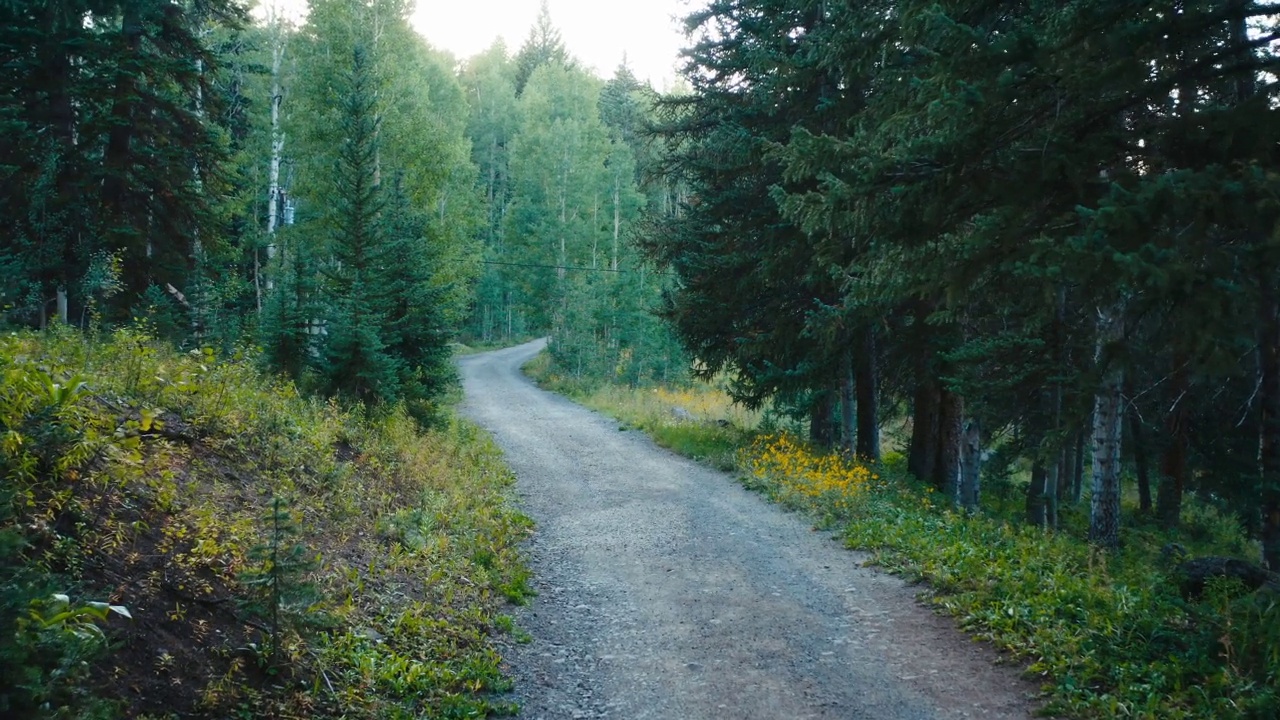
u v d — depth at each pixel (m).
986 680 6.90
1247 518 18.88
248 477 8.86
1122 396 12.85
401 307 17.73
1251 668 6.20
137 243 16.91
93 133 16.62
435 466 14.24
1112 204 5.72
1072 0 6.97
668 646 7.99
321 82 28.23
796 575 10.24
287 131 29.53
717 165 17.98
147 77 17.38
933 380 16.92
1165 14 6.28
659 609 9.09
